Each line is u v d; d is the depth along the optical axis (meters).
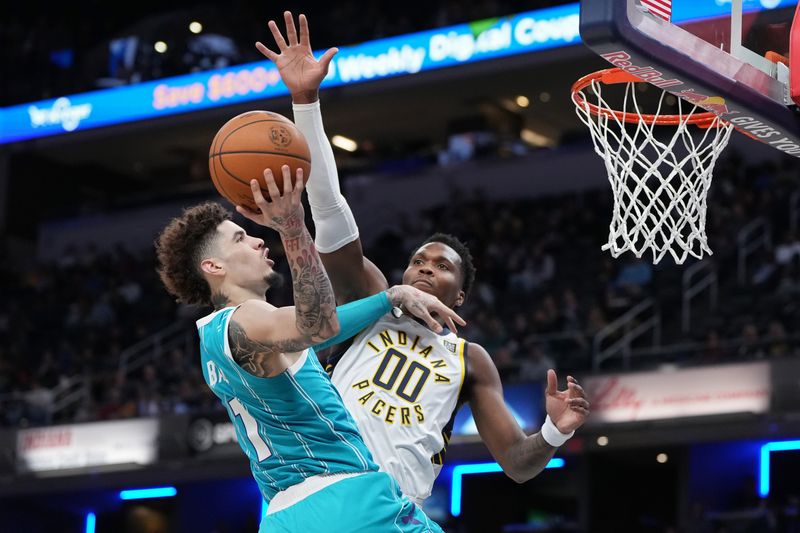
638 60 3.39
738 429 11.62
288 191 2.72
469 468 14.36
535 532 13.97
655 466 14.34
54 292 19.38
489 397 3.57
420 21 17.80
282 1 19.62
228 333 2.92
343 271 3.53
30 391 16.22
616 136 4.18
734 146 17.83
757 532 11.88
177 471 14.24
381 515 2.95
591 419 12.34
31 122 19.53
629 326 13.82
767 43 3.84
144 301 18.42
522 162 19.28
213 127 19.72
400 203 20.14
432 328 3.08
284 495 2.99
